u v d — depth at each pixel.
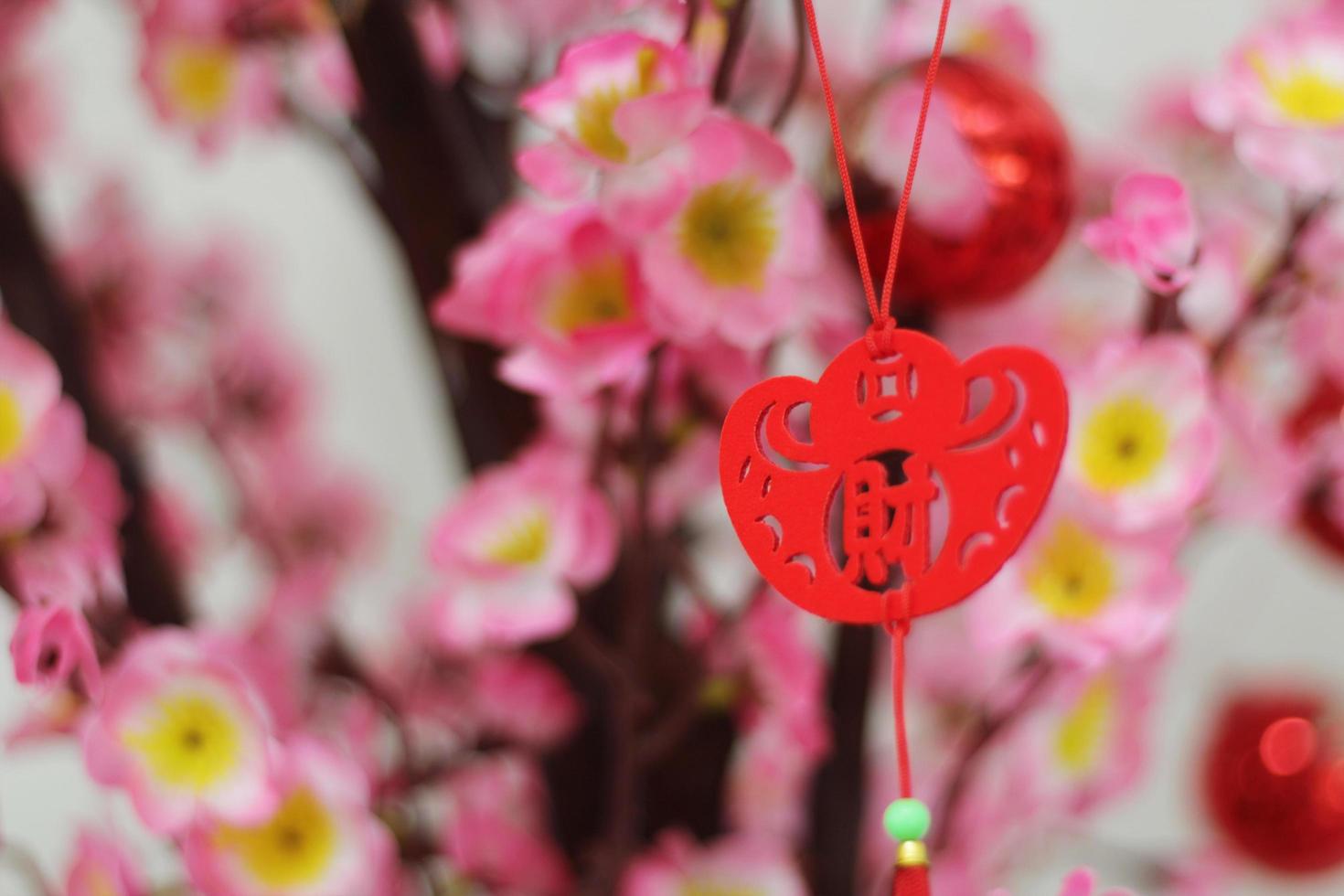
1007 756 1.13
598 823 1.14
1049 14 1.35
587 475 1.09
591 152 1.01
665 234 1.02
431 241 1.12
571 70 1.02
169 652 1.05
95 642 1.07
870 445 1.00
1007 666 1.22
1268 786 1.23
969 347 1.10
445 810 1.22
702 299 1.02
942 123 1.03
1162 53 1.33
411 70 1.10
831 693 1.13
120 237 1.26
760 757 1.19
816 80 1.17
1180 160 1.17
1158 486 1.03
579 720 1.14
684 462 1.10
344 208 1.44
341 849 1.05
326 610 1.16
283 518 1.28
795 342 1.17
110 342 1.25
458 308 1.04
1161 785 1.33
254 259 1.30
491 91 1.15
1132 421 1.04
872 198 1.04
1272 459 1.08
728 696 1.10
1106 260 1.04
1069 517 1.04
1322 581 1.33
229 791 1.04
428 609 1.22
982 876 1.16
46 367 1.07
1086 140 1.19
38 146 1.29
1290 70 1.05
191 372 1.28
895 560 0.99
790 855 1.11
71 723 1.08
